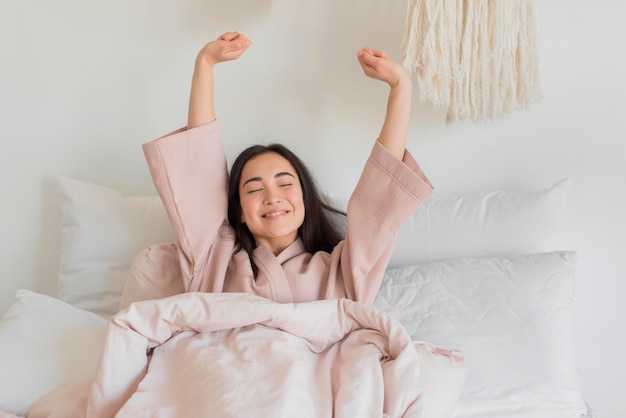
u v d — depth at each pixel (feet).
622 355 5.25
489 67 4.34
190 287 4.50
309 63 5.27
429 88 4.30
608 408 5.32
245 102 5.38
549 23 4.99
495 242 4.73
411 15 4.22
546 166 5.17
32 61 5.36
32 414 3.76
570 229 5.21
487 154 5.21
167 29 5.28
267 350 3.57
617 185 5.12
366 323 3.93
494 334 4.18
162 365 3.79
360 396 3.40
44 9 5.29
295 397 3.28
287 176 4.61
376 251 4.39
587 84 5.03
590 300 5.25
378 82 5.22
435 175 5.30
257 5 5.21
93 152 5.46
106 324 4.56
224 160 4.67
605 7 4.92
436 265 4.54
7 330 4.13
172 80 5.34
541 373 4.08
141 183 5.50
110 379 3.65
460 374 3.88
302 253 4.75
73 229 5.07
